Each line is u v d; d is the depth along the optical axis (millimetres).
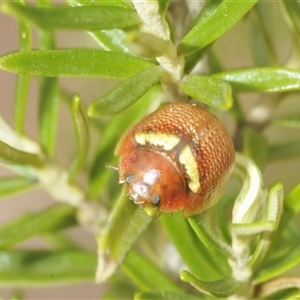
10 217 175
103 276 89
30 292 168
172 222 94
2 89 166
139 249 112
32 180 102
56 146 126
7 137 100
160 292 89
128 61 87
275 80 90
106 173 104
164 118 87
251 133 99
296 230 103
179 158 86
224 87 82
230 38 120
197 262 95
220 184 87
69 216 103
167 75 86
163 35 84
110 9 82
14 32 167
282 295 94
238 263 89
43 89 101
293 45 99
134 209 90
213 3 92
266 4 104
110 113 81
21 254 101
